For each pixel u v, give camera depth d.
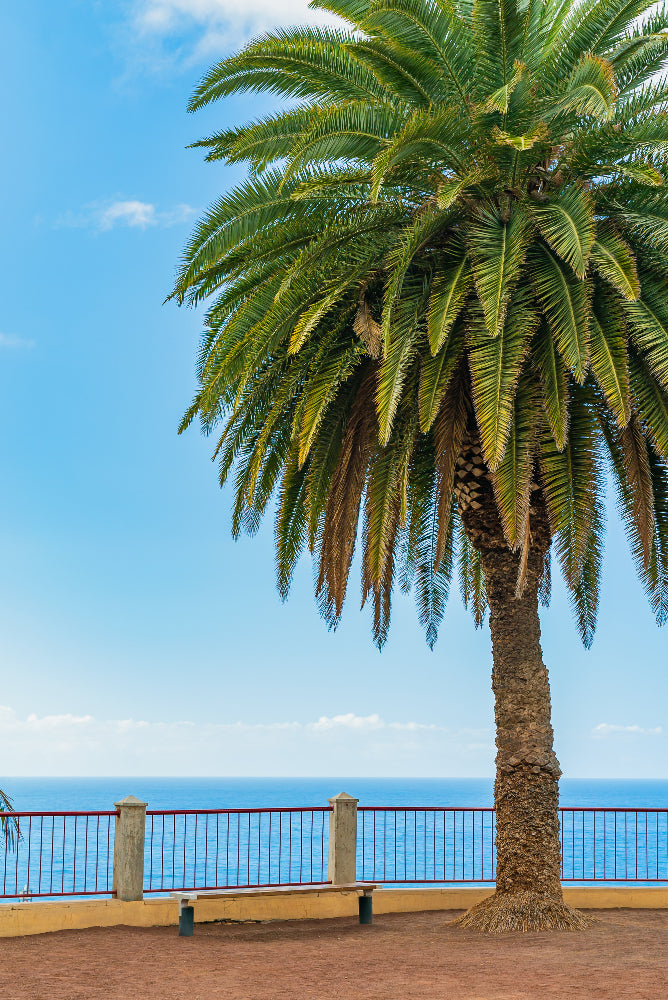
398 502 13.04
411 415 12.66
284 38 13.02
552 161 12.88
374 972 9.70
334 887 13.04
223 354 13.38
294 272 12.15
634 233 12.29
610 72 10.46
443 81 12.41
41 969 9.87
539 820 12.68
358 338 13.03
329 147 12.31
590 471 12.41
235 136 13.61
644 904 15.06
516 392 12.07
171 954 10.73
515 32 11.77
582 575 15.63
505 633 13.28
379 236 12.95
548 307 11.44
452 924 12.82
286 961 10.33
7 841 12.38
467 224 12.31
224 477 14.81
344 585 13.29
